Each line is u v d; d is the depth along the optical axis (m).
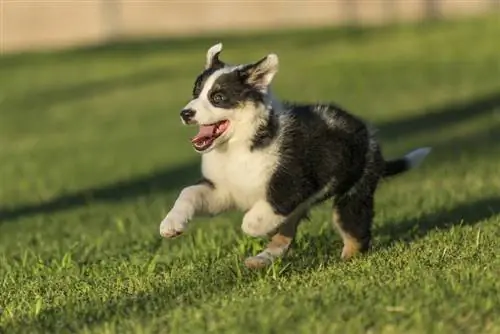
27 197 16.72
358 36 38.31
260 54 35.06
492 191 13.04
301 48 36.38
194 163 19.41
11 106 29.42
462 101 24.77
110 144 22.72
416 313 6.21
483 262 7.77
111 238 11.36
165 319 6.59
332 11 45.53
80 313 7.03
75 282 8.38
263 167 8.07
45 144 23.36
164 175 18.19
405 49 34.22
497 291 6.71
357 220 8.81
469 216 10.83
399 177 15.20
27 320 7.02
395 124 22.17
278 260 8.20
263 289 7.18
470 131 20.61
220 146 8.09
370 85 28.30
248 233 8.17
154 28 45.72
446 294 6.64
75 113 27.80
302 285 7.29
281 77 30.55
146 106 28.03
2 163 20.95
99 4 44.59
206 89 8.04
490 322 6.18
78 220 13.66
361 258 8.41
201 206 8.05
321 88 28.30
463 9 44.00
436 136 20.22
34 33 44.41
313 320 6.21
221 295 7.23
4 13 44.22
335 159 8.45
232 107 7.97
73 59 37.75
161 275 8.38
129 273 8.56
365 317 6.24
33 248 10.97
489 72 28.95
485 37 35.00
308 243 9.26
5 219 14.50
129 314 6.85
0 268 9.67
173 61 35.66
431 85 27.61
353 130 8.68
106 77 33.38
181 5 45.91
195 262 8.91
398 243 9.05
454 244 8.75
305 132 8.31
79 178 18.48
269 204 8.15
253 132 8.04
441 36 36.16
